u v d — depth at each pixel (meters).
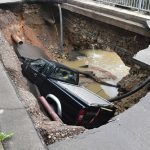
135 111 6.77
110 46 15.53
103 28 15.87
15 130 5.41
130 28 13.35
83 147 5.39
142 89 9.98
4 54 10.22
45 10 20.31
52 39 20.05
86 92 10.34
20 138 5.23
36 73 10.91
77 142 5.52
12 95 6.66
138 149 5.48
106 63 19.28
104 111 9.48
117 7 15.48
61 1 19.14
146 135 5.91
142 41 13.29
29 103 6.62
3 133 5.20
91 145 5.46
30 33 19.02
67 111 9.55
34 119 6.04
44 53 17.42
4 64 9.19
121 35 14.53
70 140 5.56
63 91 9.84
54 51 19.50
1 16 17.56
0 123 5.56
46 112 8.34
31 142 5.17
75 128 5.90
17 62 10.45
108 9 15.05
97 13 15.72
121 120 6.38
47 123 6.04
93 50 20.11
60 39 19.88
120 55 14.88
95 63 19.25
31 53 16.23
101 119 9.55
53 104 9.82
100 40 16.34
